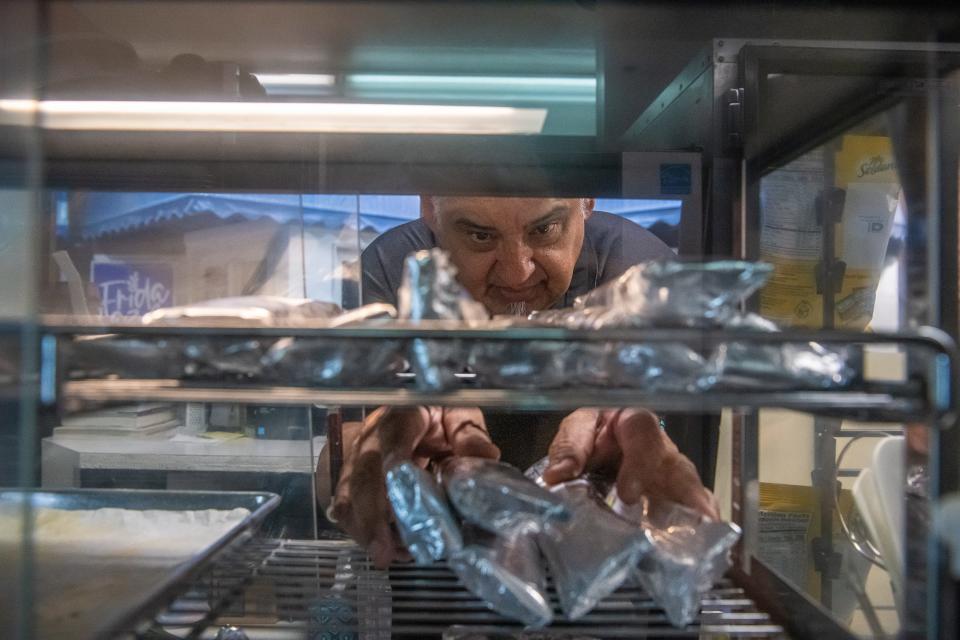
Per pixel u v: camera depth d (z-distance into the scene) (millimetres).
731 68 718
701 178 754
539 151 745
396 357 520
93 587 582
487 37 659
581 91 733
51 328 492
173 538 692
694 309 505
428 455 698
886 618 660
